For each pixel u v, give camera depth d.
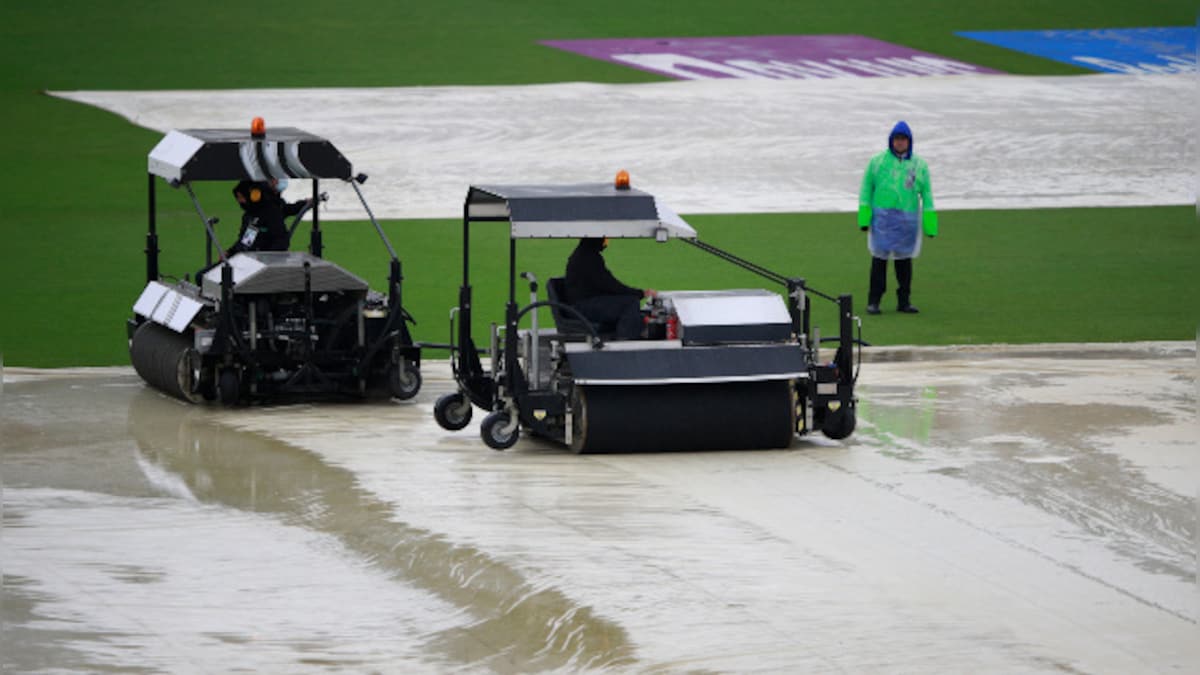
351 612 32.56
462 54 152.38
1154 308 68.19
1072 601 32.34
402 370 51.16
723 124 120.81
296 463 43.38
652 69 145.62
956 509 38.84
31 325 62.84
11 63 144.12
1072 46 159.75
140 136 115.00
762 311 45.00
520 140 114.38
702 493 40.25
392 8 174.88
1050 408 50.16
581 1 181.25
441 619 32.19
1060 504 39.28
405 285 70.56
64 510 39.03
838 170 105.31
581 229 43.78
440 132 116.88
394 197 94.88
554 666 29.67
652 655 29.77
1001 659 29.39
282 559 35.62
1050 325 64.75
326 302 52.28
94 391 52.53
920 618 31.44
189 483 41.41
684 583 33.41
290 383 50.25
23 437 46.12
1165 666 29.03
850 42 161.38
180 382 50.41
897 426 47.88
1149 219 90.69
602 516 38.19
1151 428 47.38
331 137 114.75
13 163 105.06
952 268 77.38
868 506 39.09
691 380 43.28
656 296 45.94
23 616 32.06
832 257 78.69
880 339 62.31
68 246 79.69
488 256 77.81
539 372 46.09
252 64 146.12
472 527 37.28
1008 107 128.62
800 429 45.16
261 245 54.41
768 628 30.94
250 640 31.03
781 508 38.91
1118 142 115.56
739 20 172.62
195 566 35.12
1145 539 36.41
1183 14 178.00
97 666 29.64
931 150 112.25
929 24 171.25
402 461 43.59
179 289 53.25
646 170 104.56
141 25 163.12
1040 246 82.94
